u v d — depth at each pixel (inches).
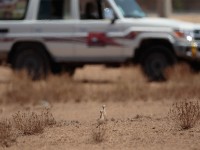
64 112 1087.0
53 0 1571.1
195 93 1230.3
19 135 818.2
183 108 912.9
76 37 1556.3
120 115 1016.2
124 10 1561.3
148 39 1542.8
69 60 1568.7
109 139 771.4
